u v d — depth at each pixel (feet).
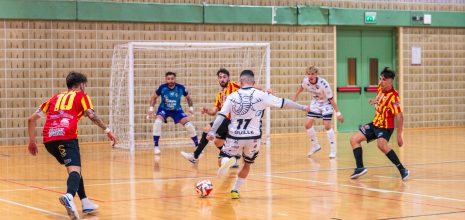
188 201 31.42
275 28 71.15
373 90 77.15
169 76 54.34
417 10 78.54
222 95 43.65
